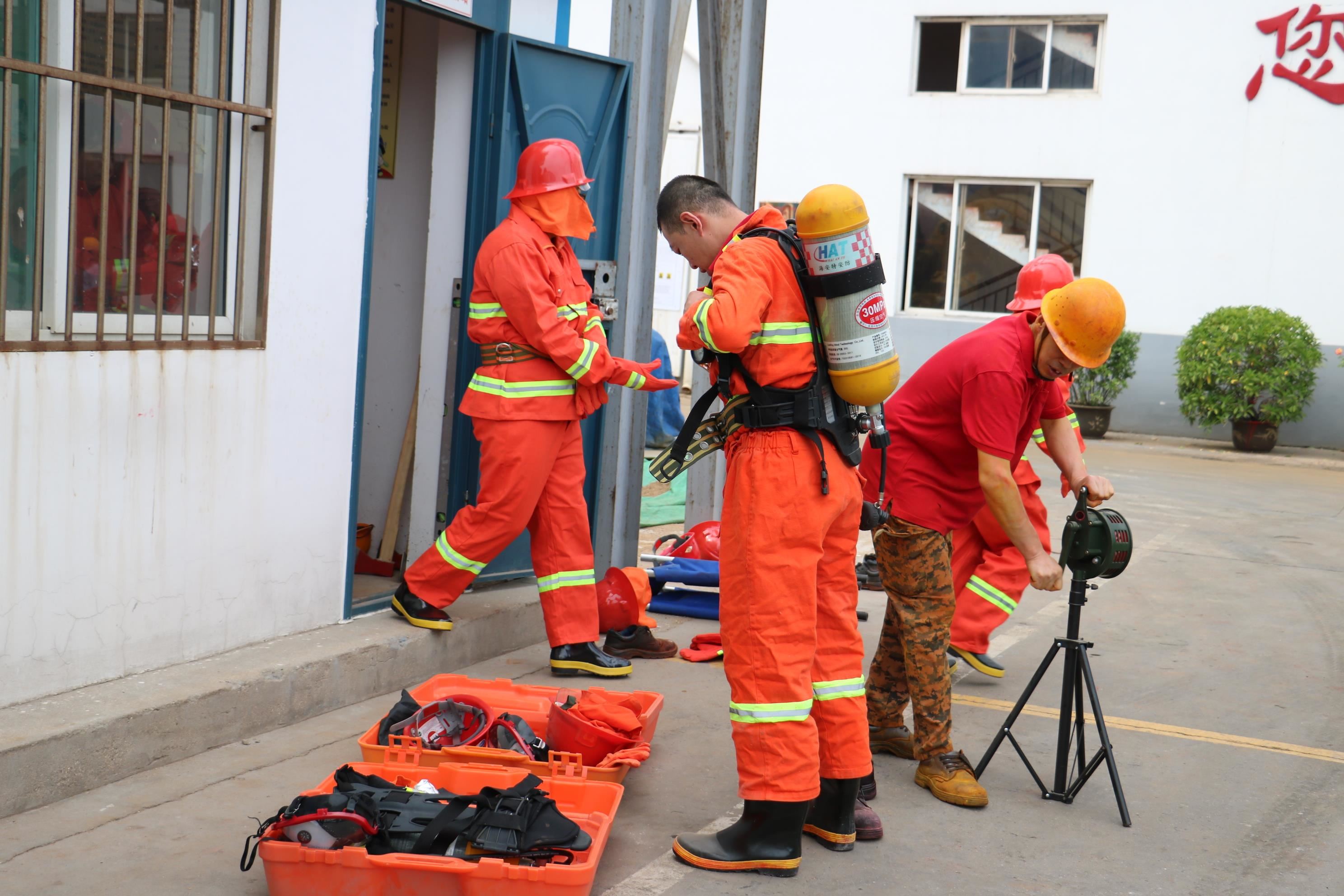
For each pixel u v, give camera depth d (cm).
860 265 296
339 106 426
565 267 446
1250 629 603
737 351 296
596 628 476
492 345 441
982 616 497
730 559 313
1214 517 924
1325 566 759
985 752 414
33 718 328
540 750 351
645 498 904
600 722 361
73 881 282
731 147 641
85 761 328
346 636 435
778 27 1557
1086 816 362
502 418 436
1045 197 1484
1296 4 1326
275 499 416
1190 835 350
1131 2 1398
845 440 312
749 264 301
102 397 348
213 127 387
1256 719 462
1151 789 387
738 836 313
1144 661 539
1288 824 361
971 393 357
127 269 363
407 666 443
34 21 330
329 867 269
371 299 549
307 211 417
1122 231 1431
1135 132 1414
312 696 402
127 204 361
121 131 357
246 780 346
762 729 307
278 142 403
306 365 423
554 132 523
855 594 332
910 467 376
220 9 387
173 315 382
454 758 338
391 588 515
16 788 311
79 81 336
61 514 340
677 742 407
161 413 368
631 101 555
